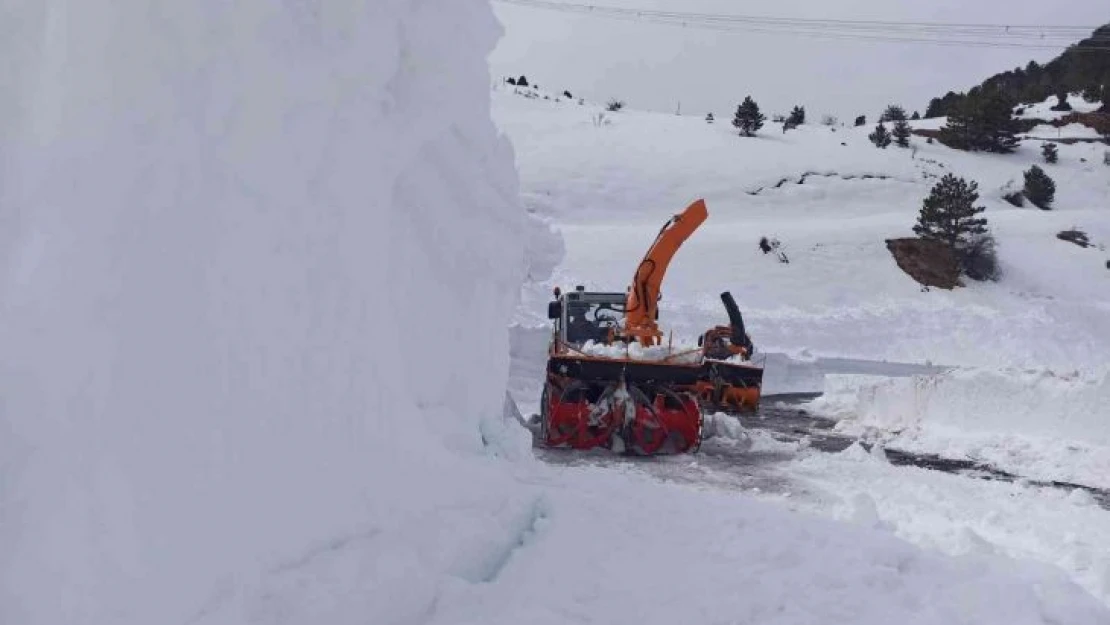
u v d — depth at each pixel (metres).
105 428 2.44
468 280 5.65
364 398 3.78
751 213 55.91
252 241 3.06
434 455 4.27
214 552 2.76
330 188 3.58
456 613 3.37
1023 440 11.16
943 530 6.73
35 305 2.31
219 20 2.84
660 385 10.62
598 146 67.38
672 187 59.16
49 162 2.38
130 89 2.55
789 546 4.56
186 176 2.75
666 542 4.54
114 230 2.49
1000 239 48.53
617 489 5.53
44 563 2.23
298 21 3.30
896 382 13.48
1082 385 11.27
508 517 4.31
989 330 35.81
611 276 39.53
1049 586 4.52
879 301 39.88
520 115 77.81
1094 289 42.94
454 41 4.62
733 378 15.21
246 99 2.98
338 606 3.02
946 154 70.50
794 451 10.87
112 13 2.51
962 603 4.14
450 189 5.50
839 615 3.88
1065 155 71.69
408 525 3.74
